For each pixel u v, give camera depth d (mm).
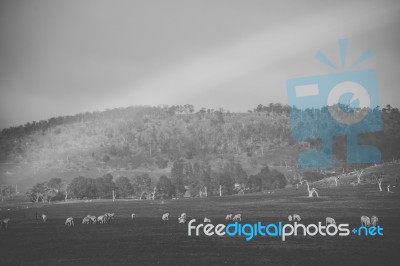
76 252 51750
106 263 45531
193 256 47938
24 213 123125
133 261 46094
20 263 46781
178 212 108500
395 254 47281
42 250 53656
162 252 50531
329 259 45156
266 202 135250
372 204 106250
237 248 52250
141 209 124250
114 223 83062
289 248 51562
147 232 67688
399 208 95188
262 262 44312
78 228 75688
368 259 45000
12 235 68125
